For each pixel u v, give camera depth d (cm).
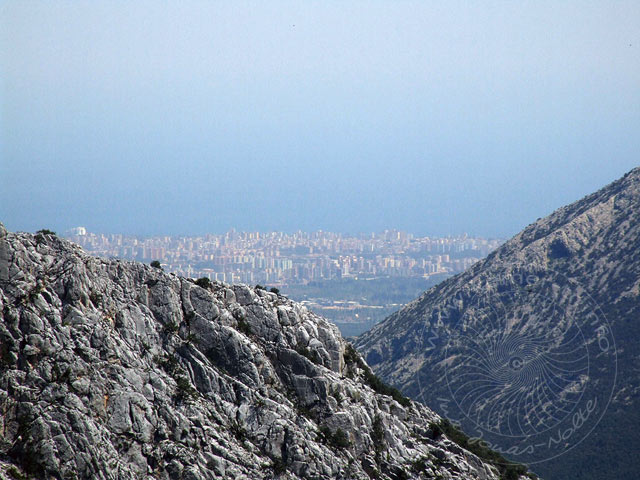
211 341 9469
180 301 9525
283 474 8869
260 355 9600
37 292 8419
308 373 9812
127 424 8294
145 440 8331
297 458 9025
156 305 9350
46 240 8888
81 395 8144
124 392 8381
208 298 9656
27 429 7794
